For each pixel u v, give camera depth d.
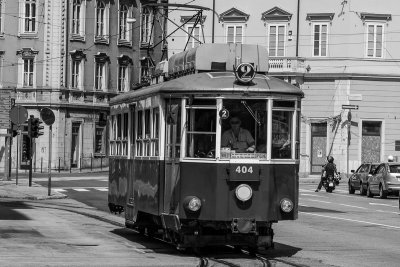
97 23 85.94
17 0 82.50
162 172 20.77
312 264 18.95
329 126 71.06
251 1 73.38
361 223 31.14
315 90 71.50
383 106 71.06
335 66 70.94
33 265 17.66
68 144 82.12
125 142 24.95
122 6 88.88
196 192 19.61
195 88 19.70
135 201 23.17
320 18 71.50
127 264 18.28
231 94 19.61
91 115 85.00
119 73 89.12
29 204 39.72
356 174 54.50
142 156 22.59
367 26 70.88
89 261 18.66
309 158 71.44
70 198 45.47
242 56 20.94
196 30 74.94
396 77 70.88
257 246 19.77
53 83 81.12
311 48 71.75
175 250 21.42
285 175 19.84
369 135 71.19
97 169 85.69
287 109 19.97
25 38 82.19
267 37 73.00
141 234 25.72
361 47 70.81
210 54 20.80
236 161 19.52
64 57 81.88
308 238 25.28
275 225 29.81
